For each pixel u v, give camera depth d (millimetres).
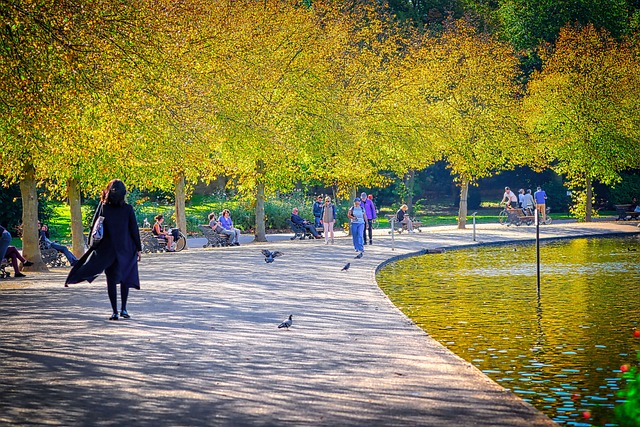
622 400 11312
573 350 14852
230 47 36938
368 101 47312
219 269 26547
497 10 78000
